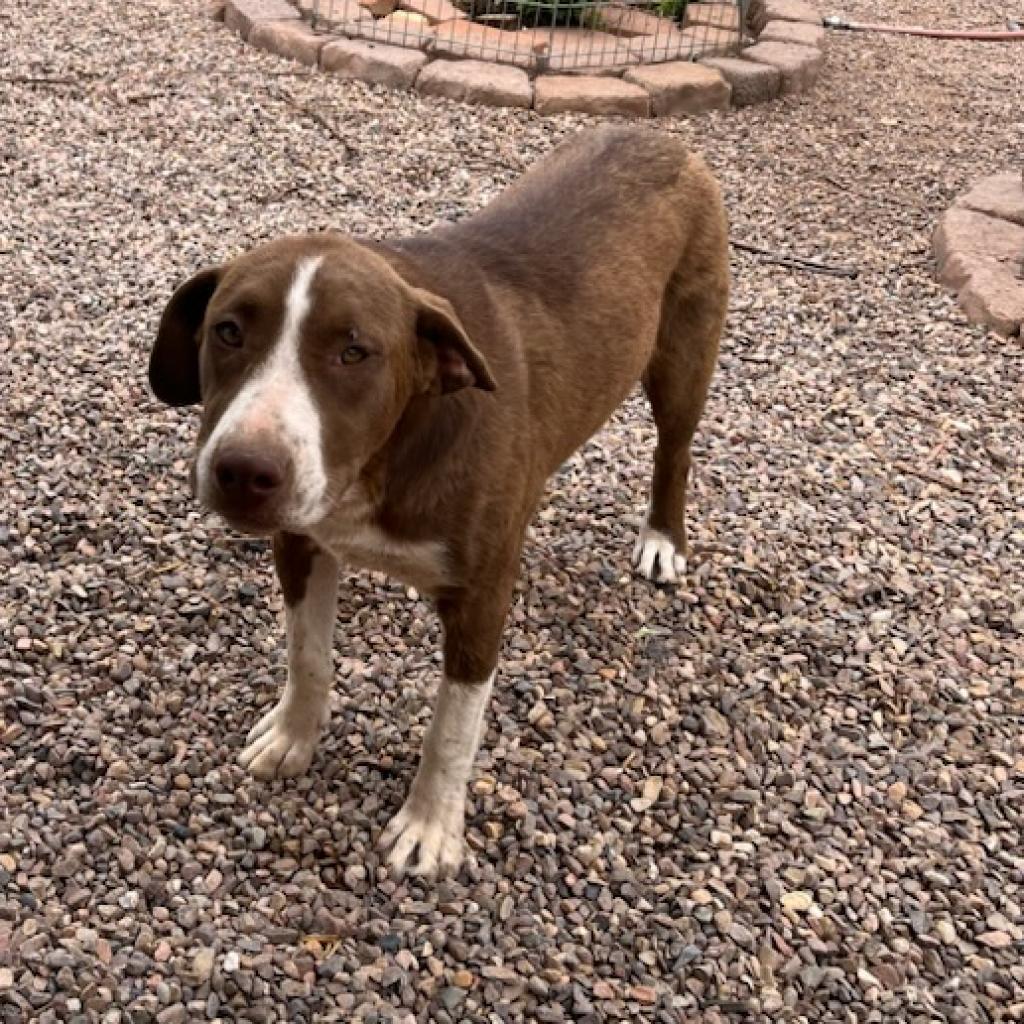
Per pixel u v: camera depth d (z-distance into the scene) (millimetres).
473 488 1081
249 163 2674
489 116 3033
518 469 1128
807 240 2641
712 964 1174
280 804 1288
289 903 1194
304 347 932
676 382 1514
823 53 3645
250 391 918
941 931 1228
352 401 952
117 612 1497
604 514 1750
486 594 1140
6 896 1166
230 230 2402
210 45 3275
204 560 1583
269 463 882
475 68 3160
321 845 1255
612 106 3127
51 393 1870
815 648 1554
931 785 1388
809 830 1327
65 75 3006
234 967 1124
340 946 1159
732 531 1746
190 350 1095
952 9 4547
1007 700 1509
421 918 1194
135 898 1176
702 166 1465
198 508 1670
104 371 1932
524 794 1328
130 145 2703
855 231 2699
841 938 1217
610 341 1289
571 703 1443
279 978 1126
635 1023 1122
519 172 2771
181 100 2938
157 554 1584
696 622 1576
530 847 1271
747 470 1883
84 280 2174
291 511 910
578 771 1360
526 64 3234
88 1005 1084
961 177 3014
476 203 2604
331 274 940
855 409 2061
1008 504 1861
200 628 1486
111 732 1346
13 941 1128
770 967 1182
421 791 1247
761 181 2902
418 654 1484
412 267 1104
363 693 1422
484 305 1140
